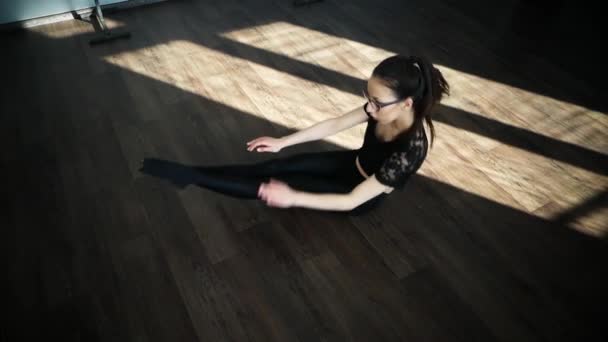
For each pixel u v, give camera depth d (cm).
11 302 190
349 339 182
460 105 305
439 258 213
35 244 212
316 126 199
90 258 207
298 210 232
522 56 355
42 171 248
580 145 276
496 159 265
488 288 201
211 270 204
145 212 228
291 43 359
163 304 191
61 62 332
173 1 408
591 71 340
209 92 307
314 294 197
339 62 340
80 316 186
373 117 163
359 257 212
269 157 261
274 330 184
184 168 167
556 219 231
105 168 251
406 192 243
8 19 359
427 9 412
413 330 185
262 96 305
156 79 317
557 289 201
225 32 370
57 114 286
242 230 222
